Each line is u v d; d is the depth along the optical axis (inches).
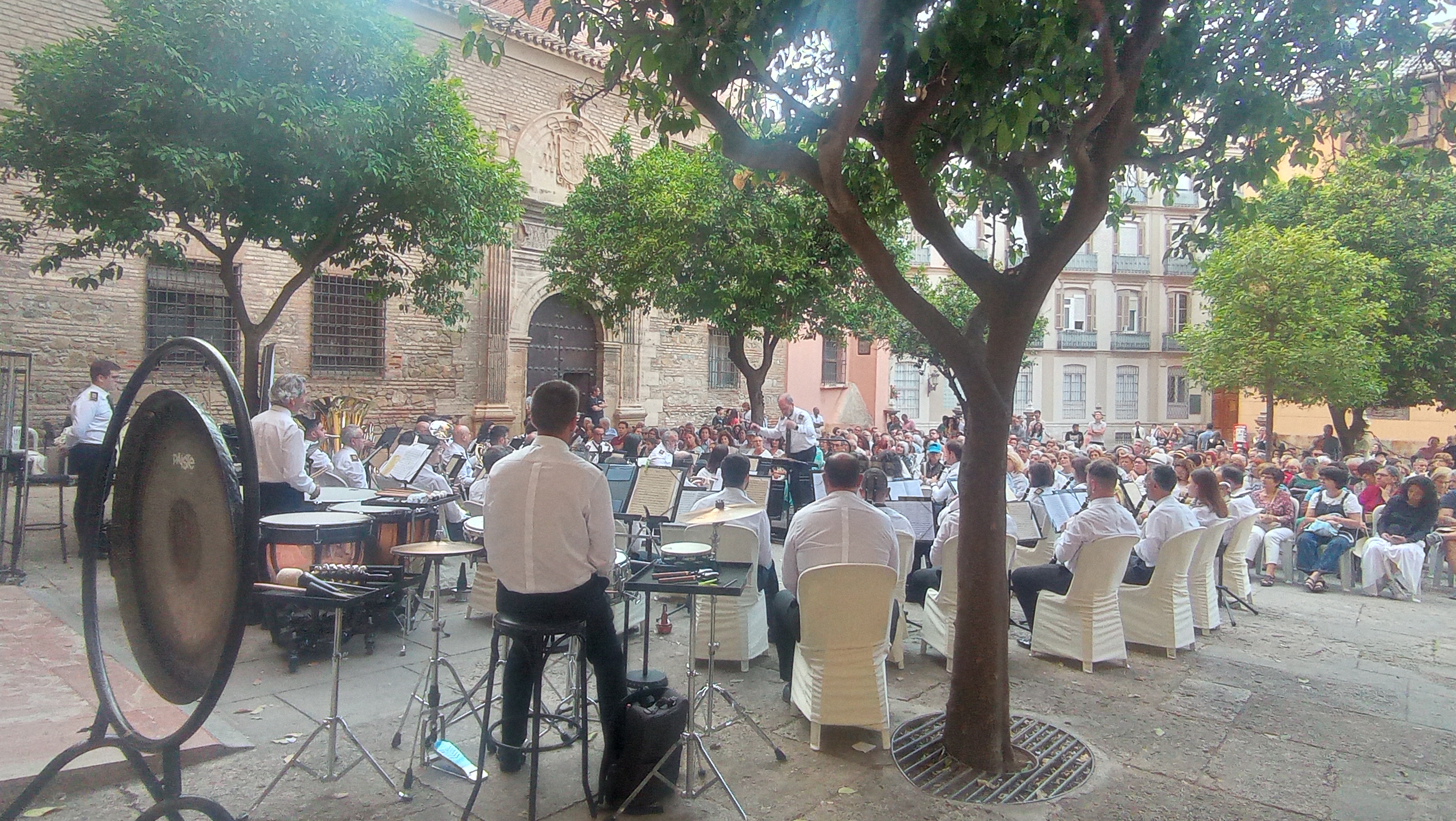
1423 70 195.5
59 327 486.6
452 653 215.6
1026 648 237.9
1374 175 777.6
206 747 150.6
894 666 218.8
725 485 230.7
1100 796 148.3
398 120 344.5
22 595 247.8
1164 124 213.9
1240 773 159.6
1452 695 207.9
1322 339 660.7
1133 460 507.8
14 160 295.6
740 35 146.4
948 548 216.8
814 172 153.9
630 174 539.2
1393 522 344.2
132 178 299.7
